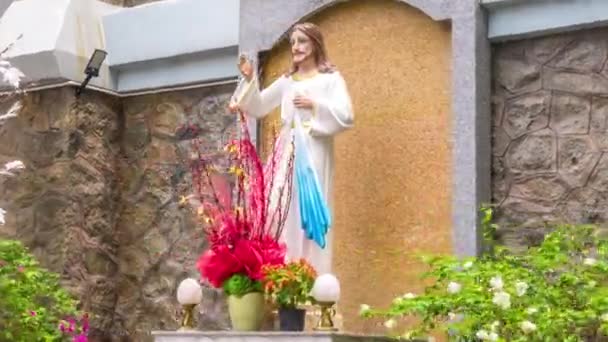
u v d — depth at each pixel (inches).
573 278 244.2
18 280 325.1
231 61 367.2
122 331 383.9
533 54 308.0
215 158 370.6
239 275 267.9
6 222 388.2
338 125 295.6
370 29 326.6
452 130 307.3
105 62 389.7
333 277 255.6
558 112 303.6
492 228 295.3
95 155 385.1
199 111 378.3
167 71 382.9
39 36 378.9
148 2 404.2
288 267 265.0
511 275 246.4
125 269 387.2
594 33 299.6
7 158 391.2
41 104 385.1
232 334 261.9
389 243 316.2
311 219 288.8
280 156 299.9
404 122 318.0
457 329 243.8
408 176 315.3
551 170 302.8
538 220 302.2
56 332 327.3
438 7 311.6
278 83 309.4
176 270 376.5
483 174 305.7
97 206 383.6
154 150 386.9
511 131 309.1
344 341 252.4
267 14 343.0
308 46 305.0
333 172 306.5
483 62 308.5
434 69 314.5
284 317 263.3
